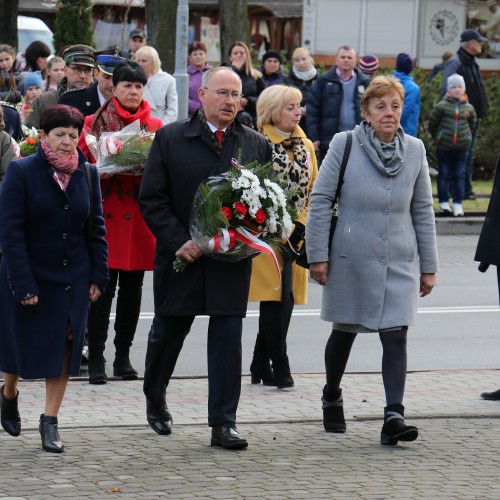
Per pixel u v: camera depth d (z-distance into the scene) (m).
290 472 7.88
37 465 7.96
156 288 8.71
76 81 12.31
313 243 8.84
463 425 9.38
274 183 8.42
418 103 21.41
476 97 23.80
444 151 22.48
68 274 8.30
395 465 8.12
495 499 7.35
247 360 12.12
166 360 8.88
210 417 8.53
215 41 44.31
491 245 10.41
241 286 8.56
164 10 25.98
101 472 7.80
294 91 10.50
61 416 9.41
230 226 8.30
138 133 10.60
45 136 8.29
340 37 35.12
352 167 8.80
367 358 12.21
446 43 35.62
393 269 8.81
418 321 14.36
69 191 8.27
